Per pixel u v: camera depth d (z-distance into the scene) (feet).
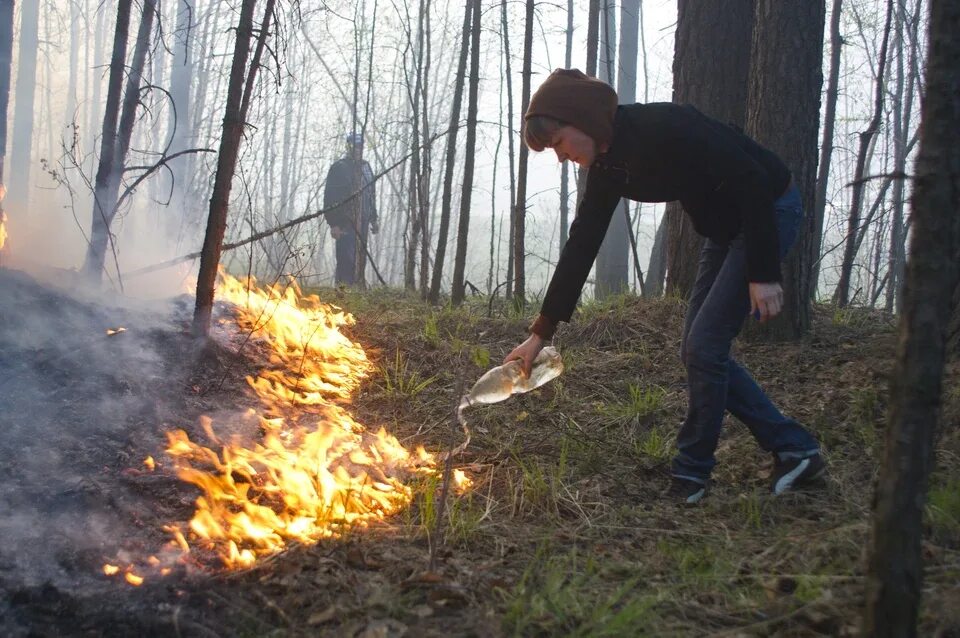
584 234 10.50
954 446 11.28
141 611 7.52
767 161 10.41
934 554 8.41
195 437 11.62
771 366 15.67
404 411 14.14
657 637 7.15
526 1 21.15
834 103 25.08
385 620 7.29
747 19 18.69
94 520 9.20
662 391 14.75
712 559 8.68
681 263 18.49
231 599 7.78
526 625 7.29
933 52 6.22
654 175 10.05
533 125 10.01
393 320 18.81
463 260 21.85
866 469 11.33
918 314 6.21
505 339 17.83
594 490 11.00
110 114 15.47
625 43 38.50
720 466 11.86
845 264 22.57
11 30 15.03
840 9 25.05
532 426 13.53
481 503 10.59
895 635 6.25
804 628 7.22
